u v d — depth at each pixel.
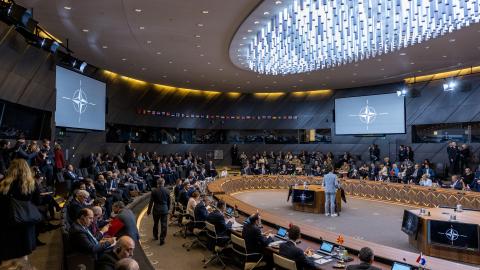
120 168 18.48
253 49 15.09
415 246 9.79
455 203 14.60
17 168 4.96
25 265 4.88
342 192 15.05
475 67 20.62
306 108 28.67
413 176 19.11
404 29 11.60
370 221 13.16
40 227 8.35
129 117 23.34
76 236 5.11
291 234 5.73
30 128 13.55
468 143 20.77
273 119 29.36
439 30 11.95
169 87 26.61
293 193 15.63
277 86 26.19
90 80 17.53
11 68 11.39
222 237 7.62
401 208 15.89
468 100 21.14
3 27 10.52
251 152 29.06
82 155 18.69
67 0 10.38
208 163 25.28
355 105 25.14
